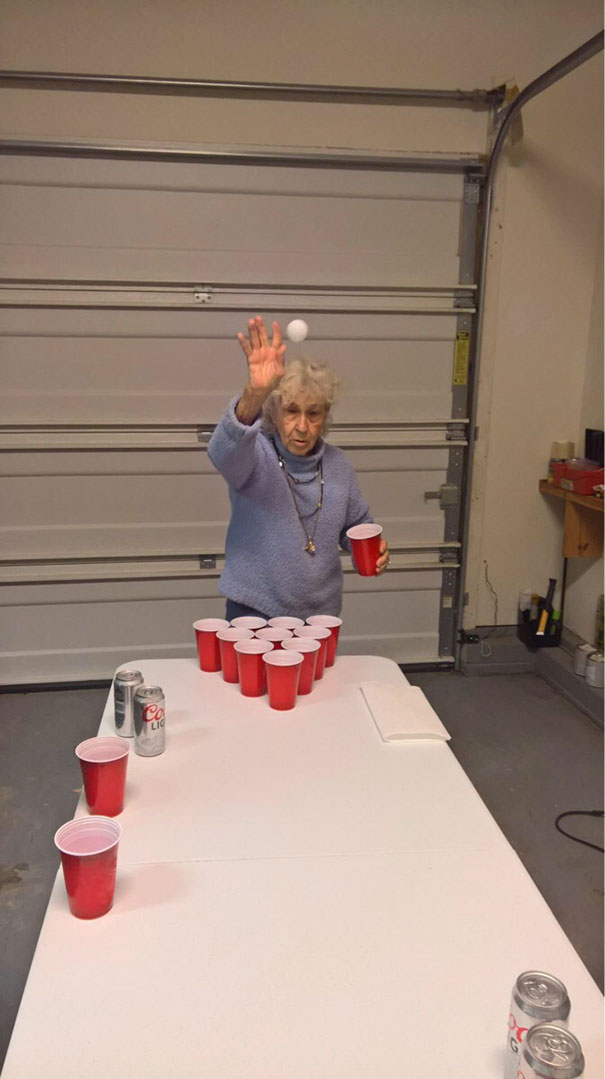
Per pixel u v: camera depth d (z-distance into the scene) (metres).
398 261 3.77
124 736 1.62
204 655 2.00
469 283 3.84
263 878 1.17
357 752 1.58
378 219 3.71
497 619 4.28
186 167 3.55
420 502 4.03
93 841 1.12
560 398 4.06
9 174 3.45
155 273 3.62
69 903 1.10
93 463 3.74
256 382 1.77
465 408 3.96
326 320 3.77
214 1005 0.94
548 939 1.06
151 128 3.51
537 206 3.81
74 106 3.45
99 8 3.38
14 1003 1.93
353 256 3.73
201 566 3.91
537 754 3.31
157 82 3.43
